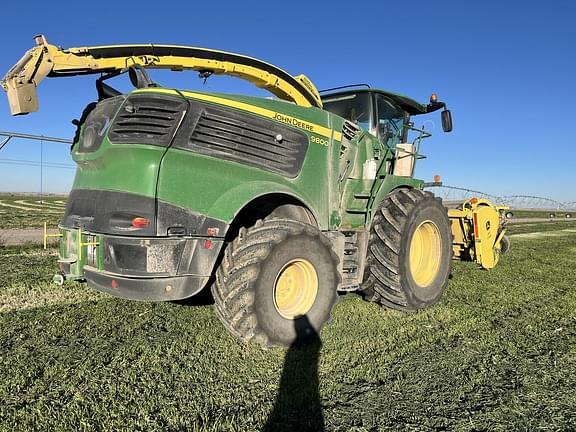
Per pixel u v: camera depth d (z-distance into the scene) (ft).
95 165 13.38
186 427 8.82
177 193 12.35
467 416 9.34
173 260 12.20
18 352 12.35
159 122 12.40
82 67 13.47
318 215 15.30
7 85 12.91
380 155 17.99
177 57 15.17
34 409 9.35
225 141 13.28
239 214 14.46
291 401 9.89
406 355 12.67
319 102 18.99
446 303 18.53
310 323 13.76
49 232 47.67
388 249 16.70
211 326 14.78
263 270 12.85
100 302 17.47
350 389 10.56
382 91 19.65
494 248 26.71
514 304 18.47
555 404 9.91
